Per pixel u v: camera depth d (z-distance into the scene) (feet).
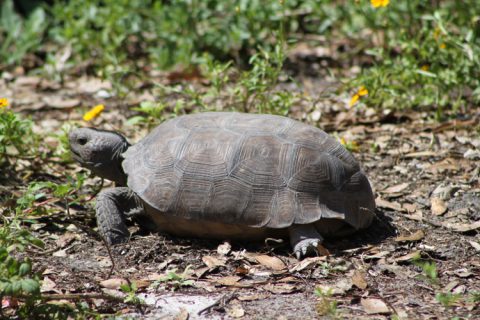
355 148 40.11
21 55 57.82
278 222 28.22
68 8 57.57
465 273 27.66
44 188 35.45
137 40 61.05
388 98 44.93
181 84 51.47
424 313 24.70
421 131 42.60
